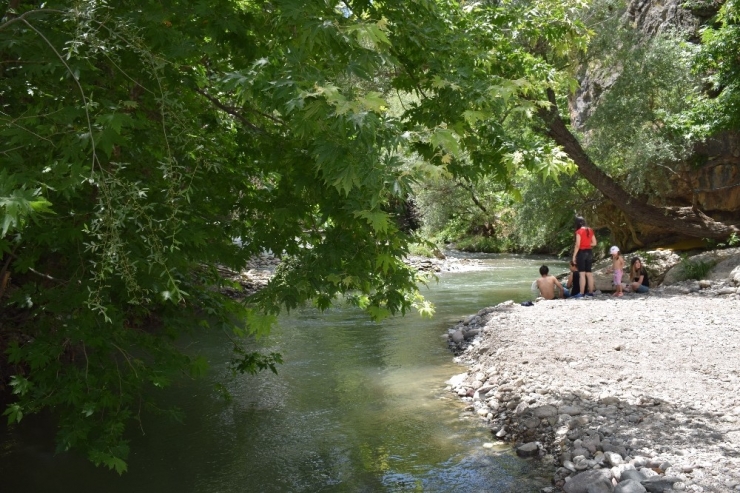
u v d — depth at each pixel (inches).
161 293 204.1
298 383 383.6
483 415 310.7
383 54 160.6
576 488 214.8
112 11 175.0
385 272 202.5
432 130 157.0
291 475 248.1
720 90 834.8
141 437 296.2
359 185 136.0
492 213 1481.3
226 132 268.5
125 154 210.5
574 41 350.9
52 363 221.5
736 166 845.2
